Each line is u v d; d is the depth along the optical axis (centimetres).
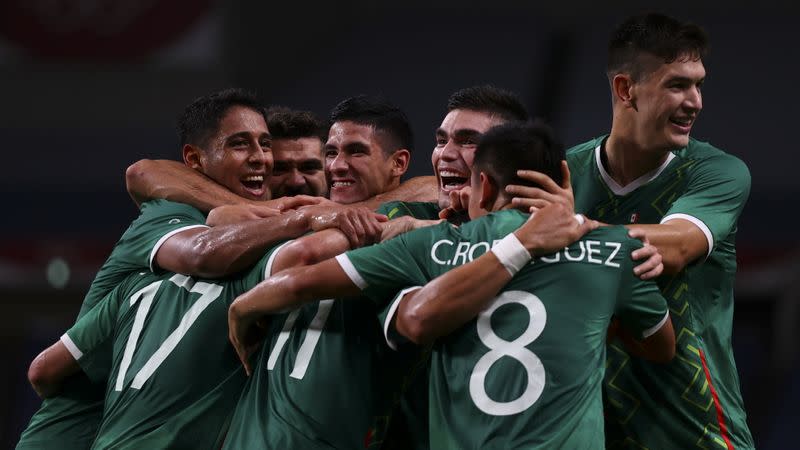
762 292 2175
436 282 674
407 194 928
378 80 2606
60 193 2461
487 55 2639
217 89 2420
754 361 2136
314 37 2734
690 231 773
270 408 758
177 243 827
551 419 654
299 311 780
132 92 2436
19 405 2311
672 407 827
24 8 2445
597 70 2519
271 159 970
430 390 700
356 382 747
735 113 2441
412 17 2814
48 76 2447
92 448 826
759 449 2069
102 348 869
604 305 685
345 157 933
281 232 788
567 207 700
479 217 719
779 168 2309
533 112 2481
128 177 935
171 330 814
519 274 686
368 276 702
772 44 2589
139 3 2419
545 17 2698
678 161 839
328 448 741
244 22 2447
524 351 668
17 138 2492
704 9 2686
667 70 787
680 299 815
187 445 794
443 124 884
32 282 2402
